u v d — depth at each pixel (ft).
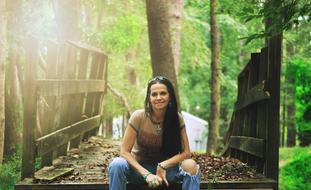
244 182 19.70
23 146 19.95
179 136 18.13
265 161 21.18
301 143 50.83
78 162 24.56
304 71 44.65
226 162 25.43
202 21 70.95
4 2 26.81
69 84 24.66
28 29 31.58
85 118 30.68
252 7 19.77
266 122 21.31
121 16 59.36
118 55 67.26
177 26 50.47
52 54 22.31
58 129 24.22
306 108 45.14
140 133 18.03
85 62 30.12
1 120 27.53
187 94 111.75
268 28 18.76
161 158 18.48
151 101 17.57
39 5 34.99
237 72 92.17
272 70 20.94
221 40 69.72
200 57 65.87
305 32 28.58
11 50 30.07
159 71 35.47
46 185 18.92
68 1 38.50
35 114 20.02
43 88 20.53
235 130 30.37
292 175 33.17
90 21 57.16
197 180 17.67
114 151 29.19
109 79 66.64
